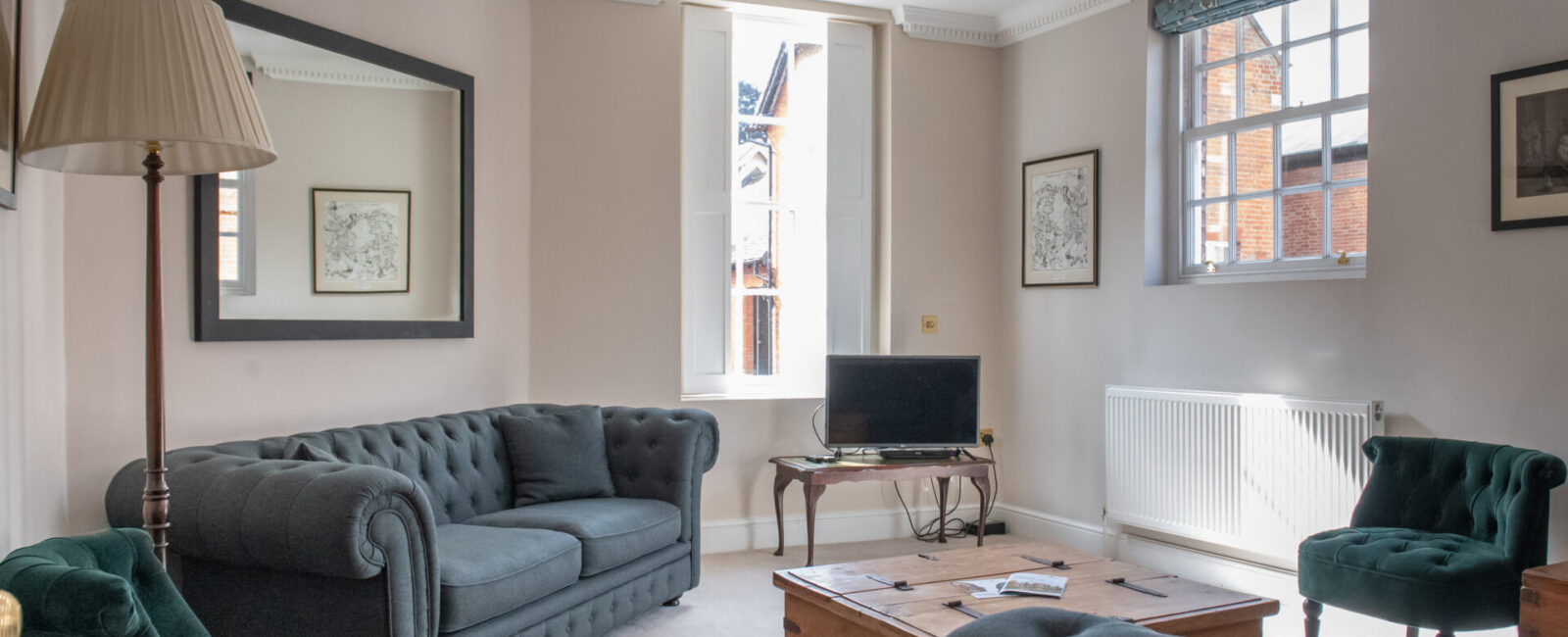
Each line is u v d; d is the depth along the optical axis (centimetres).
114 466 288
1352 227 403
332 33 360
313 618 256
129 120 197
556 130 481
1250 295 426
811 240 542
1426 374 364
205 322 314
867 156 546
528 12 476
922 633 241
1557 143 328
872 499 543
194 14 209
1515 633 344
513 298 465
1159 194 478
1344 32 407
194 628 181
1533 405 335
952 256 553
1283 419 396
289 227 346
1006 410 558
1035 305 539
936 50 550
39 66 251
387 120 388
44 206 258
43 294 256
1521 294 338
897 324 539
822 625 280
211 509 250
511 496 404
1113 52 491
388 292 388
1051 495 529
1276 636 370
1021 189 547
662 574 394
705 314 518
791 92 541
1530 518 287
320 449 309
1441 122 361
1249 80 446
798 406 525
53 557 158
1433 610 280
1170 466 445
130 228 294
